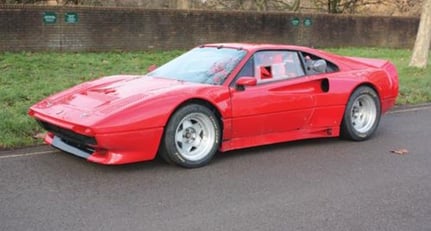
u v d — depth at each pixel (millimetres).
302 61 6844
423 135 7742
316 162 6172
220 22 19828
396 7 30531
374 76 7449
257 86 6266
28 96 9148
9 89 9539
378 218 4465
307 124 6812
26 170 5574
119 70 13203
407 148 6941
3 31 15469
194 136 5844
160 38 18484
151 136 5457
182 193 4992
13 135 6754
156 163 5914
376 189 5223
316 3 29688
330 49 22547
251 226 4238
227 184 5289
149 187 5133
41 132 7031
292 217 4445
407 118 9086
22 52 15562
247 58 6332
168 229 4145
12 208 4512
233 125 6055
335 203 4805
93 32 17062
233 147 6184
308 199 4895
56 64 13539
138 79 6430
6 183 5152
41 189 5004
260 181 5410
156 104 5488
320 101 6824
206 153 5883
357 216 4500
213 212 4523
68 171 5562
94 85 6301
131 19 17734
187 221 4316
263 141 6441
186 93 5684
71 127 5297
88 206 4602
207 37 19578
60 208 4539
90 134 5176
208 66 6406
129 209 4551
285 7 28016
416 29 25953
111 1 25422
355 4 29625
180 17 18812
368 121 7434
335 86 6965
